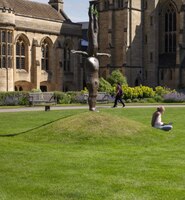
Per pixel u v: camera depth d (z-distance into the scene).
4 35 76.12
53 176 16.47
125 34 95.00
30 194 14.20
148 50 98.31
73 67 93.00
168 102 68.62
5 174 16.72
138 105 59.66
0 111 47.50
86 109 50.16
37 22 84.12
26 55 82.50
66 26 90.75
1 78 75.81
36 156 20.12
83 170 17.48
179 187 15.14
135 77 97.00
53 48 88.00
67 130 25.52
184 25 95.19
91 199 13.75
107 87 69.38
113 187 15.07
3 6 76.38
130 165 18.52
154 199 13.74
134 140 24.94
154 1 97.62
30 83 83.31
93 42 31.53
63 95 65.38
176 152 21.91
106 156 20.53
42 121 36.97
